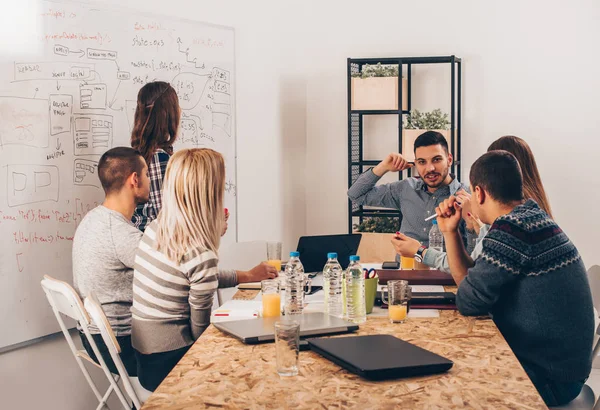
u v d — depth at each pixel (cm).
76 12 354
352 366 163
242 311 238
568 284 208
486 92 487
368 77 470
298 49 505
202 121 425
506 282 208
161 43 397
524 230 209
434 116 466
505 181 221
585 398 221
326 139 511
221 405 146
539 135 480
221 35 434
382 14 496
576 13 470
